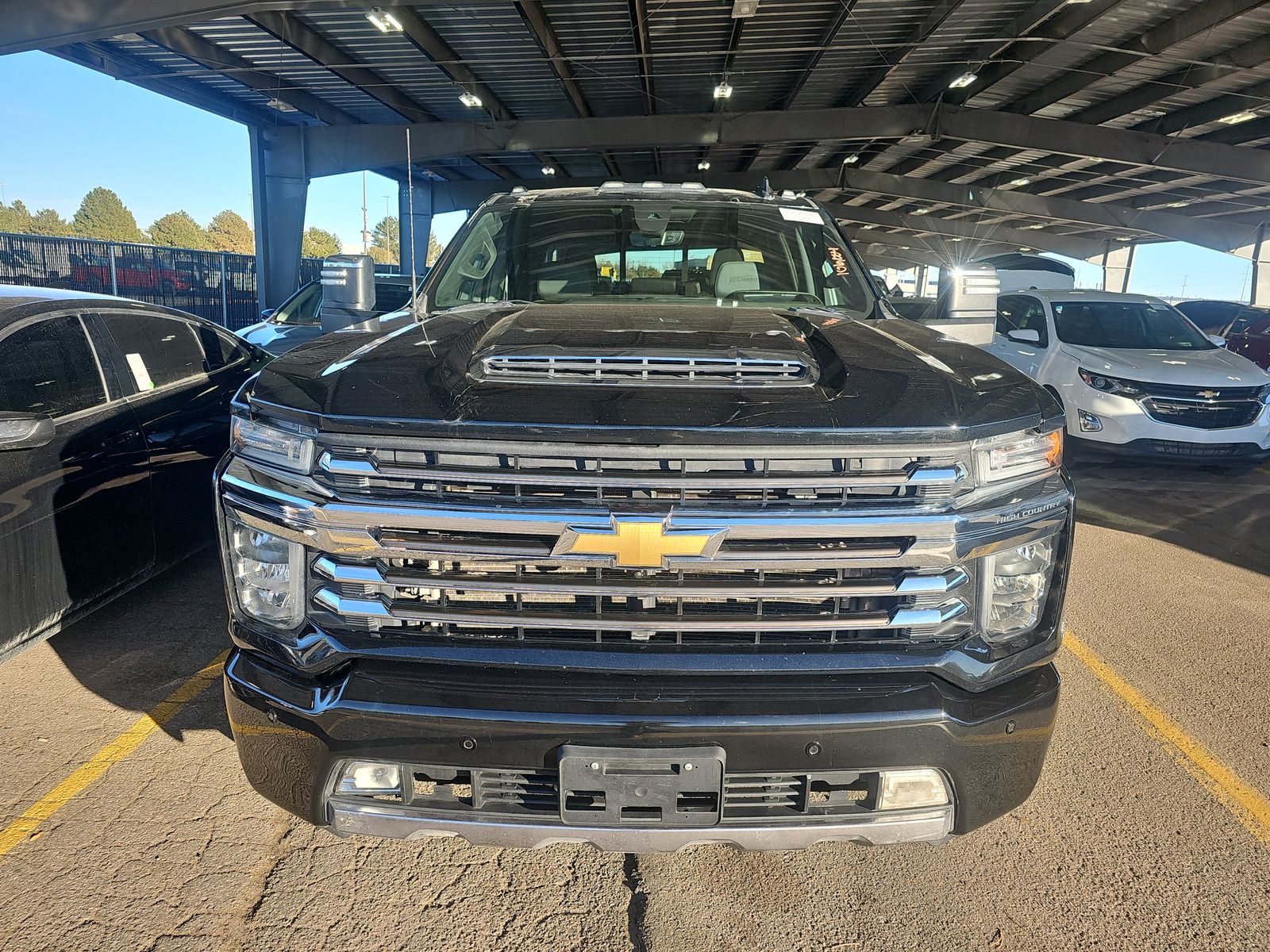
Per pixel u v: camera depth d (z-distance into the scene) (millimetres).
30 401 3287
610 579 1771
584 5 11672
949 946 2084
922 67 15055
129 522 3701
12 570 3109
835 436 1748
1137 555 5305
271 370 2062
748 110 17422
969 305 2820
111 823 2494
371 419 1778
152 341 4117
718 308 2732
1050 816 2623
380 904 2203
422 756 1790
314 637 1853
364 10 11602
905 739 1793
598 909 2205
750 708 1768
